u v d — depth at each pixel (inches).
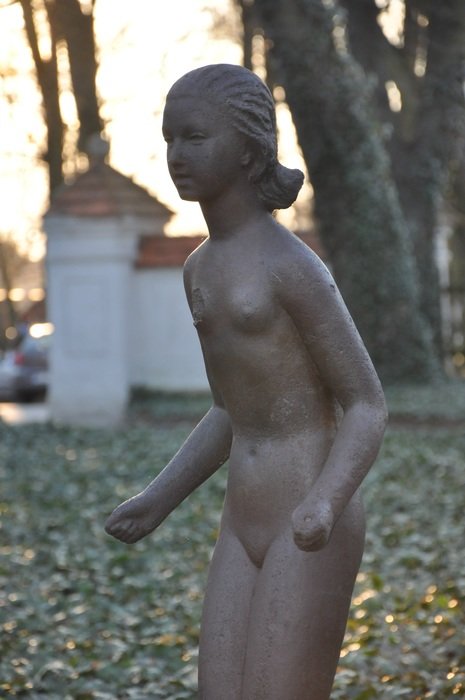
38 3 1138.0
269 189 156.4
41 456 634.2
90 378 872.3
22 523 454.6
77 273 873.5
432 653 280.4
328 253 935.7
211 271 157.1
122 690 261.6
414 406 790.5
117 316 869.2
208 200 156.3
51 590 350.0
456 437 677.3
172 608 327.6
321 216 930.1
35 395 1362.0
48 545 417.7
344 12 911.0
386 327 925.2
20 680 265.1
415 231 1067.3
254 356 155.0
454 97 1047.0
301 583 152.8
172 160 154.3
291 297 153.2
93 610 323.9
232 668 153.9
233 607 156.1
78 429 745.0
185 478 169.2
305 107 908.6
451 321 1251.2
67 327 875.4
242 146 153.7
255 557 157.8
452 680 254.4
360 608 323.9
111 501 500.4
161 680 268.2
